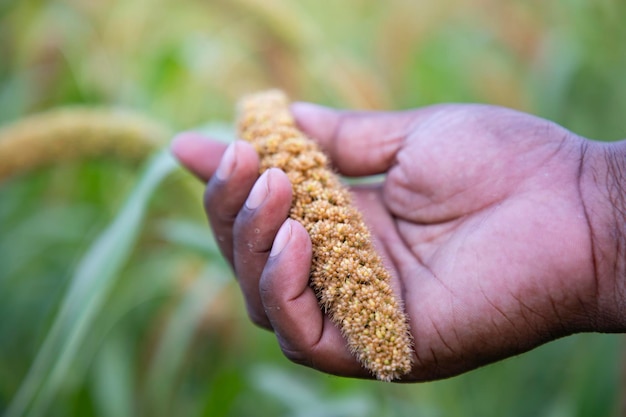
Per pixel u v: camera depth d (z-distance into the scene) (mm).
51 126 462
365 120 414
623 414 437
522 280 348
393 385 504
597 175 357
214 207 382
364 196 417
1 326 586
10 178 474
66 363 410
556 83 637
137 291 540
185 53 610
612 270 343
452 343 355
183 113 618
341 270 342
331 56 595
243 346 543
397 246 391
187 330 500
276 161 375
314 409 479
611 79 634
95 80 630
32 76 653
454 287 356
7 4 747
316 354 355
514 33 703
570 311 351
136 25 654
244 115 411
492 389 523
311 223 355
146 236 517
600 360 458
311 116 419
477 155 378
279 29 592
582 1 640
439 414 472
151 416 507
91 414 499
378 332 331
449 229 381
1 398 520
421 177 387
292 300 347
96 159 485
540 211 354
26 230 615
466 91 714
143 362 525
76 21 665
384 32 703
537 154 371
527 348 361
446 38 752
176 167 444
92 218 604
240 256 369
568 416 479
